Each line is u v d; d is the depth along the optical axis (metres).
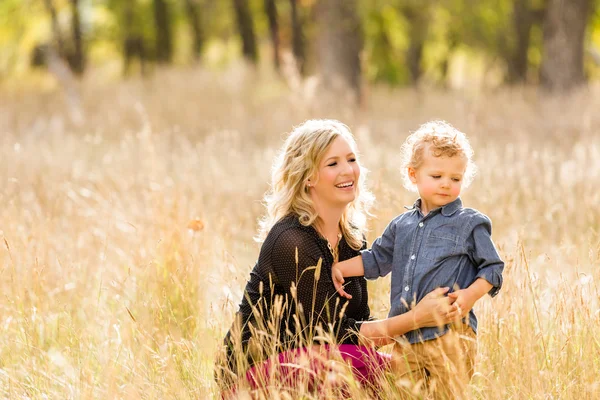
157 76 14.73
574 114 10.49
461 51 25.20
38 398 3.31
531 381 2.96
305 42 21.25
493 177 6.30
